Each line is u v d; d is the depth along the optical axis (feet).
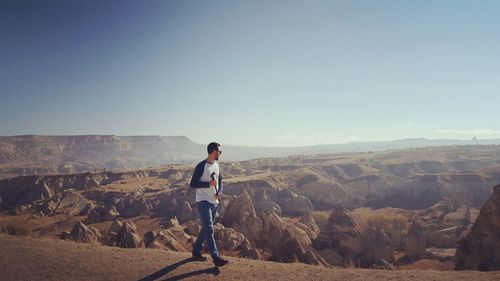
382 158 587.27
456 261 123.13
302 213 313.73
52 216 318.24
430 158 526.16
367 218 253.85
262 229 189.06
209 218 27.66
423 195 329.31
